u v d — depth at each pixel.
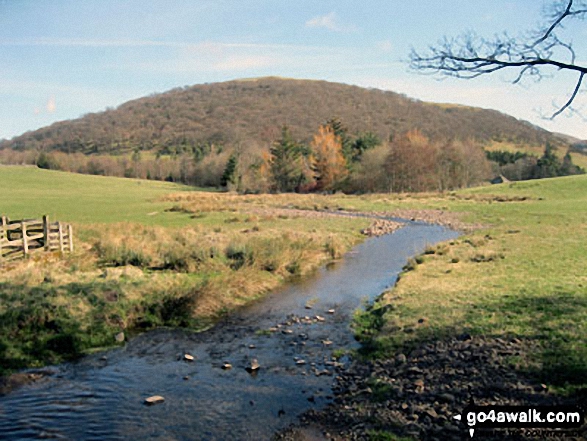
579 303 10.41
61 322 11.09
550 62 7.12
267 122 147.88
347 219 34.91
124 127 162.62
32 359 9.83
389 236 27.91
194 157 113.25
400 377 8.07
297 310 13.32
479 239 22.48
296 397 7.84
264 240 21.19
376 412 6.99
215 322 12.41
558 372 7.16
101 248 18.89
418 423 6.49
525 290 12.03
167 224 31.08
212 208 41.38
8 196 57.75
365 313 12.60
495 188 59.56
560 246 19.05
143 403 7.74
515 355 7.96
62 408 7.62
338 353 9.86
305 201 52.00
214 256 17.84
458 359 8.26
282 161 80.31
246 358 9.77
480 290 12.53
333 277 17.27
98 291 12.82
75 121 175.38
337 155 75.19
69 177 91.25
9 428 6.96
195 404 7.67
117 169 118.00
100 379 8.84
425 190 70.62
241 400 7.78
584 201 41.69
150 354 10.16
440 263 17.52
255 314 13.05
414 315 11.09
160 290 13.62
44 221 18.41
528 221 30.73
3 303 11.41
